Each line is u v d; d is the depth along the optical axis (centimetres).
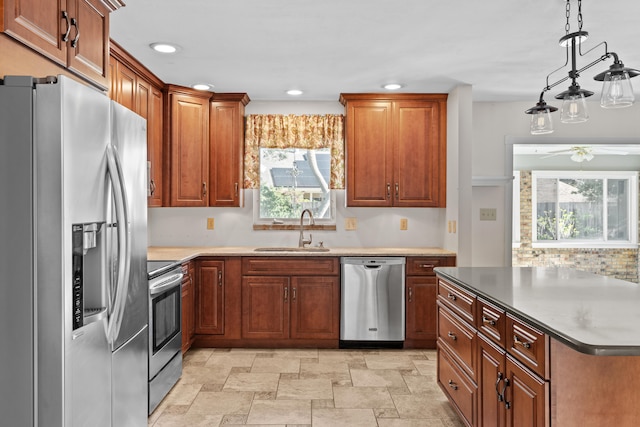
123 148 196
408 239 477
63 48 189
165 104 410
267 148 471
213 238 475
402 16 263
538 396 166
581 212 816
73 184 152
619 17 263
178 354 336
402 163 441
